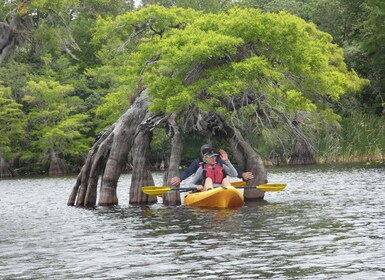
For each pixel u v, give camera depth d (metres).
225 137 26.02
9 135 67.56
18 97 70.94
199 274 11.84
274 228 17.11
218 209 22.38
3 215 24.81
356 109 58.22
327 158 53.62
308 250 13.64
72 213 23.58
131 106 26.22
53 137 67.31
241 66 22.45
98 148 26.23
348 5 67.25
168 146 63.91
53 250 15.14
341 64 53.31
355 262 12.25
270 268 12.06
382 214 19.44
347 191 28.52
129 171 63.22
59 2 52.44
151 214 21.80
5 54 49.62
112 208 24.52
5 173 67.62
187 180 42.75
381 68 62.09
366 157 52.53
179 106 22.89
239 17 24.05
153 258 13.55
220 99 24.66
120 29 30.62
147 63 26.50
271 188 24.67
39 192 39.78
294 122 25.38
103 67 68.50
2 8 52.28
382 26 59.22
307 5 71.12
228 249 14.17
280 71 24.09
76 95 73.25
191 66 24.09
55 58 79.19
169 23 28.61
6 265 13.41
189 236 16.38
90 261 13.52
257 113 24.36
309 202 24.06
